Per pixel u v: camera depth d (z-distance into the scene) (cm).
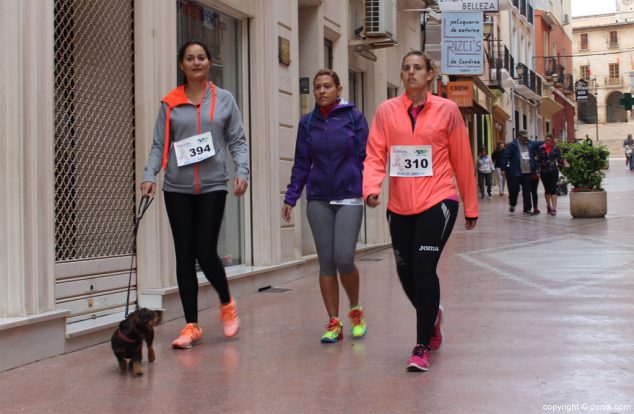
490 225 1666
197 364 521
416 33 1664
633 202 2230
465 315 671
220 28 857
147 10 689
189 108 586
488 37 3094
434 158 512
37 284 532
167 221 695
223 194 589
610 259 1033
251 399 436
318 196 588
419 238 504
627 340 563
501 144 2825
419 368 484
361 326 599
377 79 1324
